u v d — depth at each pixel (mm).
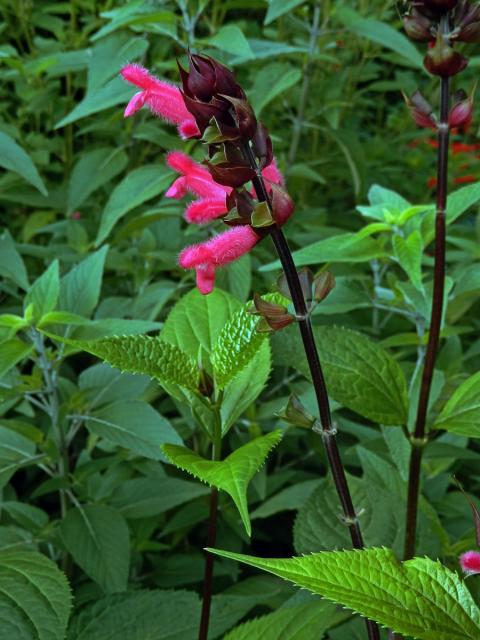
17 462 488
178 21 723
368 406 356
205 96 249
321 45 927
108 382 525
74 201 742
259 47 711
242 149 249
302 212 854
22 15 942
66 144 916
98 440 607
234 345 302
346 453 547
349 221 922
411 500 349
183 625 400
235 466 260
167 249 738
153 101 302
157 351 296
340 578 208
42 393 529
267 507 540
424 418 344
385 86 1006
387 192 530
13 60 799
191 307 365
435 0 286
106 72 655
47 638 319
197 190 302
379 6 1000
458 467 597
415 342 539
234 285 625
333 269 656
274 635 332
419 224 475
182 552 609
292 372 702
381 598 208
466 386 352
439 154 312
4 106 908
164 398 688
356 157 847
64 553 512
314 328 369
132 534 544
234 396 339
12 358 430
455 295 487
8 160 573
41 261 824
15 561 346
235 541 580
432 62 291
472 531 440
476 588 380
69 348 490
